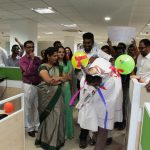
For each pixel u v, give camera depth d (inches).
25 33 261.7
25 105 106.7
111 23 272.7
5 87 110.9
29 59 106.7
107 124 72.6
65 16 230.5
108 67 67.6
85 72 70.2
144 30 334.0
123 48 142.6
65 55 104.5
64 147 98.0
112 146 100.1
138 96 56.7
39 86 90.2
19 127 68.3
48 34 442.6
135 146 59.4
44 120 91.6
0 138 57.8
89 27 322.3
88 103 72.9
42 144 93.4
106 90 69.9
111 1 159.5
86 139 101.0
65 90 97.0
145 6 172.1
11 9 196.5
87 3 167.8
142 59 108.6
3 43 460.1
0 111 69.3
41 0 161.0
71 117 103.8
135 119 58.1
